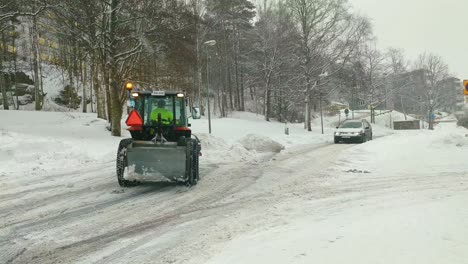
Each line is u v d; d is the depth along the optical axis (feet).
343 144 77.82
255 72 155.43
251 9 171.73
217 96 179.32
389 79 239.09
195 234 18.66
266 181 33.06
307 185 31.01
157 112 33.14
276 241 16.38
